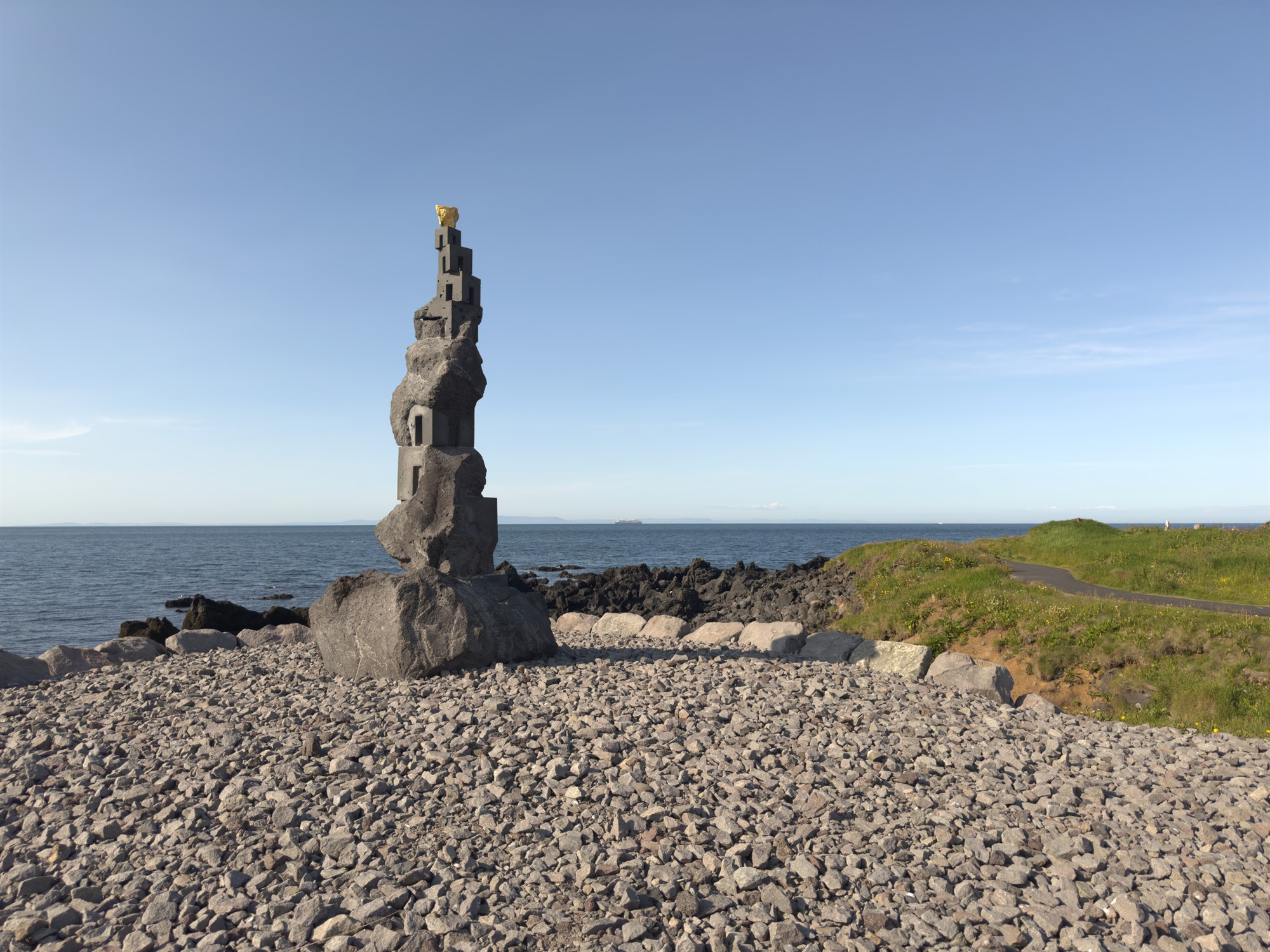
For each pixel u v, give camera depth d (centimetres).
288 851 697
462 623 1270
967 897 648
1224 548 2691
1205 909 635
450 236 1565
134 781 855
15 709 1169
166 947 575
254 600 4959
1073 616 1836
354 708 1084
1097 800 850
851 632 2305
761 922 605
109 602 4675
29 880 658
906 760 940
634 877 662
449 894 631
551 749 907
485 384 1592
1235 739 1134
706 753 916
